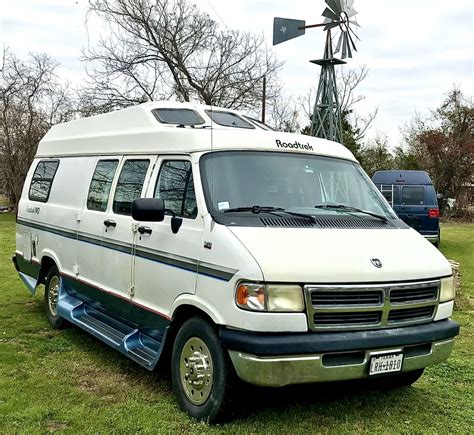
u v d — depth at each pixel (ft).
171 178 16.75
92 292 20.48
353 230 15.56
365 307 13.66
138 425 14.38
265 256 13.33
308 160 17.62
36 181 26.63
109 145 20.65
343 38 43.27
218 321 13.73
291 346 12.88
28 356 19.74
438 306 15.16
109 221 19.19
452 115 110.52
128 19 87.56
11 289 31.30
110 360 19.58
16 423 14.32
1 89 88.07
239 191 15.61
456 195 107.24
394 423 15.15
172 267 15.71
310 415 15.39
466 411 16.12
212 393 14.16
